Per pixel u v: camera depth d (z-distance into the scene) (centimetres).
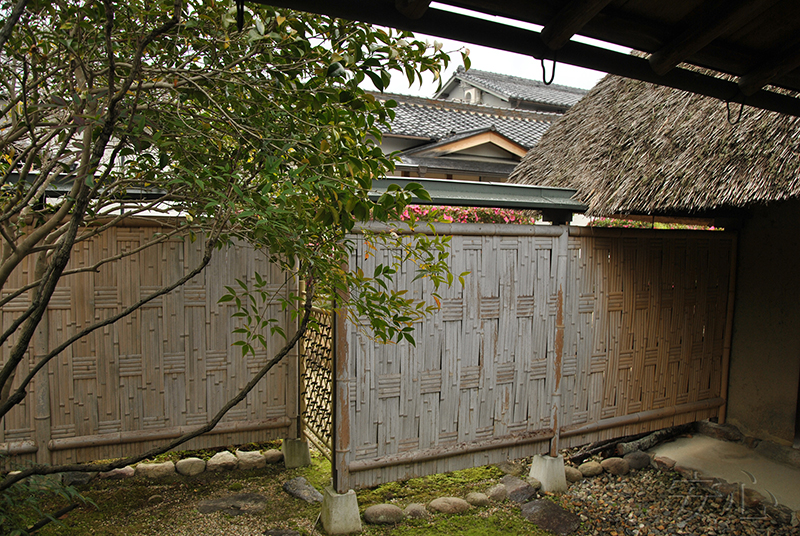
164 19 161
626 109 379
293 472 345
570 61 165
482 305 312
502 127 934
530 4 143
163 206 315
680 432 423
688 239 388
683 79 182
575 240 341
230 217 170
